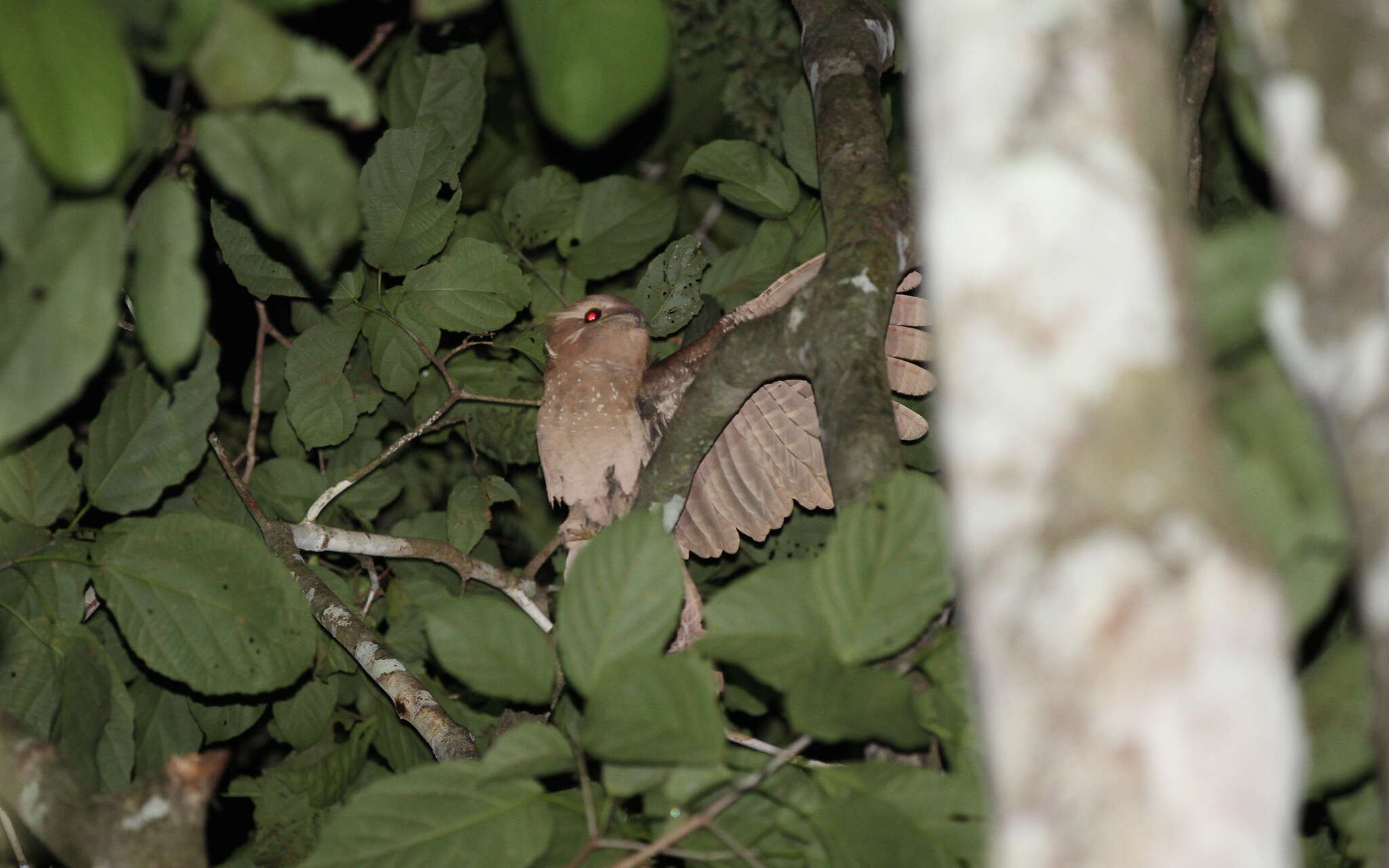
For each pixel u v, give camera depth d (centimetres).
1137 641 338
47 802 743
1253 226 470
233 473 1259
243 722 1202
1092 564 345
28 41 489
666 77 588
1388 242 411
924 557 595
